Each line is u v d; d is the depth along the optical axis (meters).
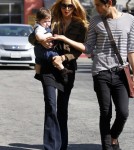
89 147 10.98
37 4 55.62
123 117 9.55
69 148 10.86
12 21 57.47
